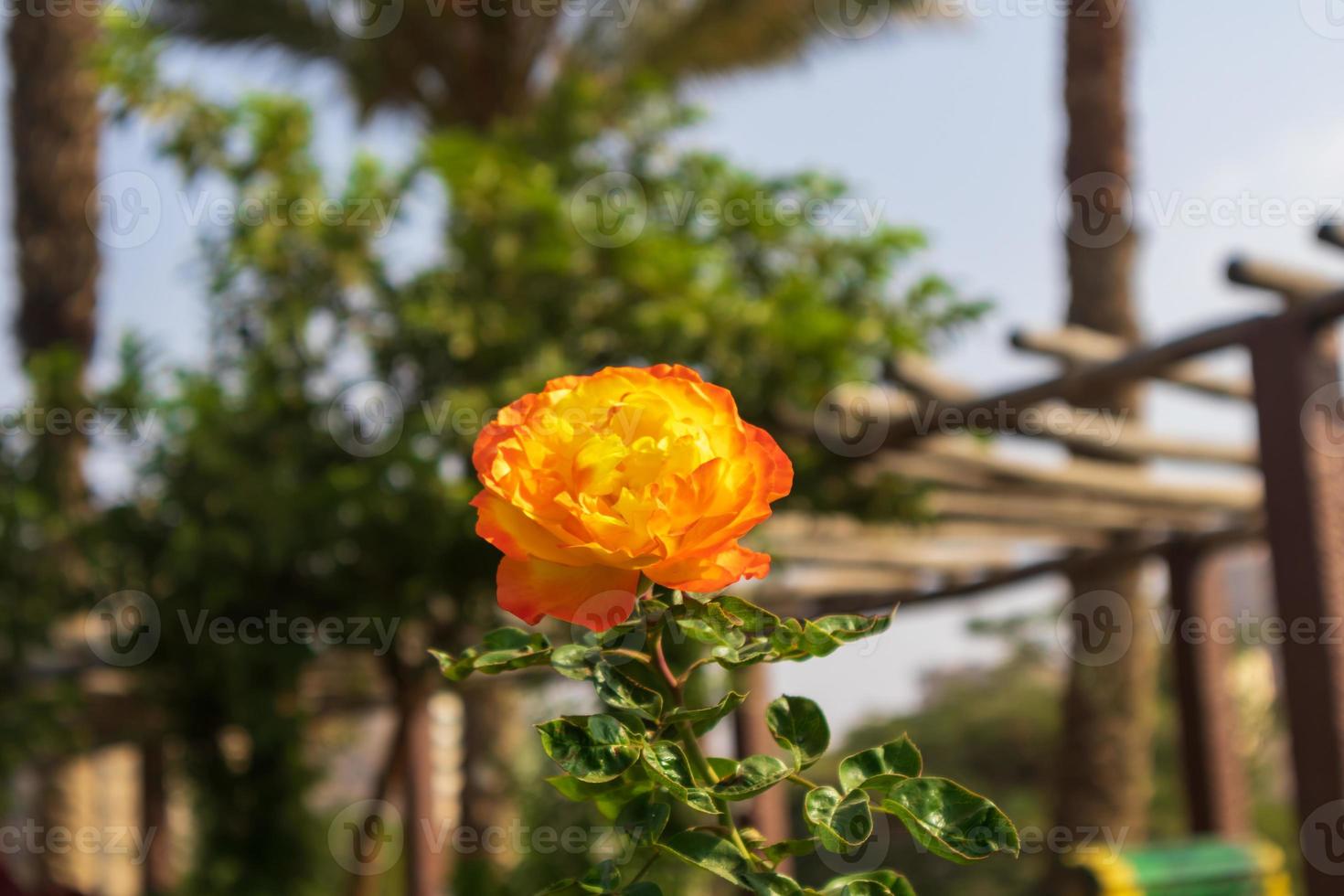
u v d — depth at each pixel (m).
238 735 5.45
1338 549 3.58
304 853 5.40
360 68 8.06
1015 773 13.27
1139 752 7.79
